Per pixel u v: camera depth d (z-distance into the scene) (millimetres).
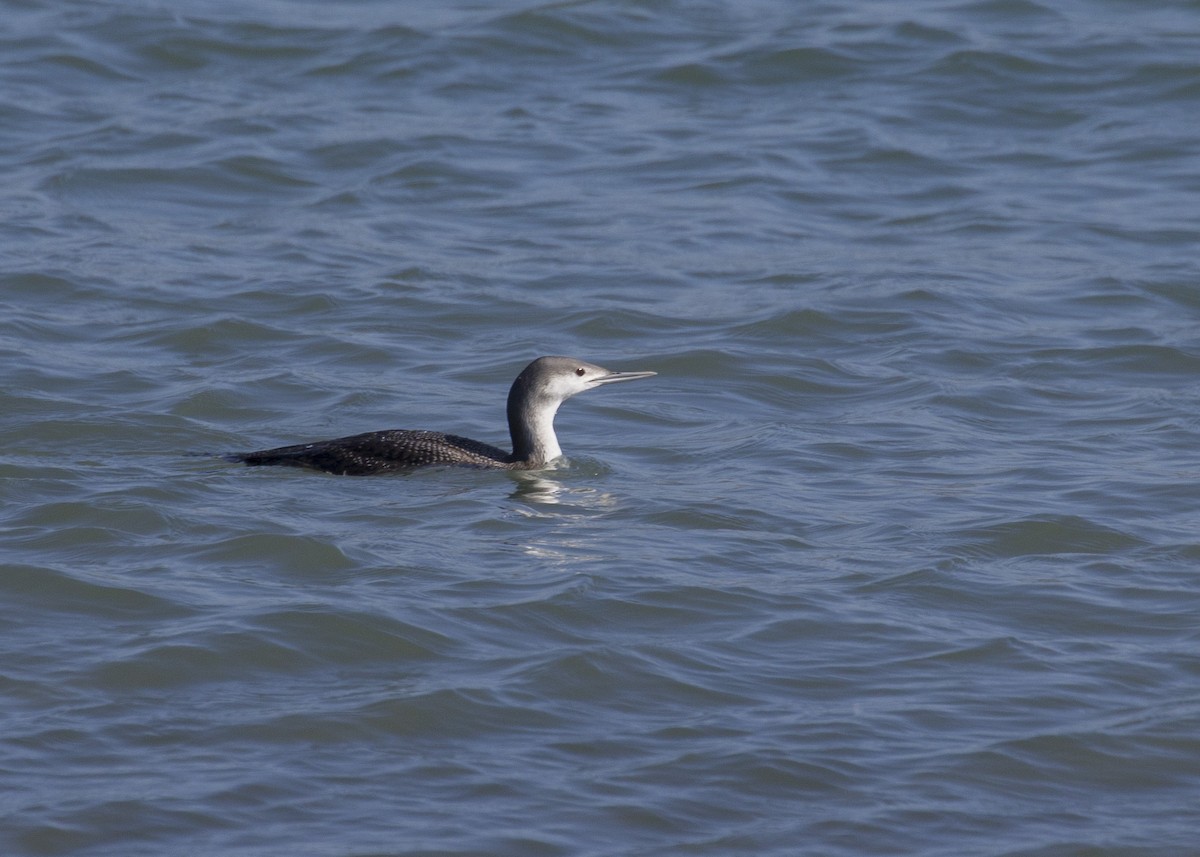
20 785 9570
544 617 11797
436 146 25484
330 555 12789
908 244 22422
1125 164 25141
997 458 15492
